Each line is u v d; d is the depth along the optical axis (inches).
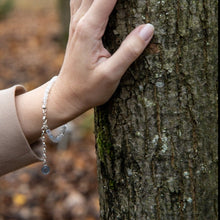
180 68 32.6
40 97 32.8
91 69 31.7
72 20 32.2
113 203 35.2
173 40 32.3
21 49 151.4
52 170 75.3
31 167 76.5
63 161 77.9
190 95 33.0
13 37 166.4
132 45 31.3
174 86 32.8
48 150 81.3
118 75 31.7
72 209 63.6
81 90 32.1
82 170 74.9
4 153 32.6
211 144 34.1
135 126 33.5
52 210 64.1
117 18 32.5
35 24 186.2
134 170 34.1
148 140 33.5
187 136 33.4
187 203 34.1
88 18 31.2
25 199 66.9
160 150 33.5
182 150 33.5
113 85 32.1
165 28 32.2
